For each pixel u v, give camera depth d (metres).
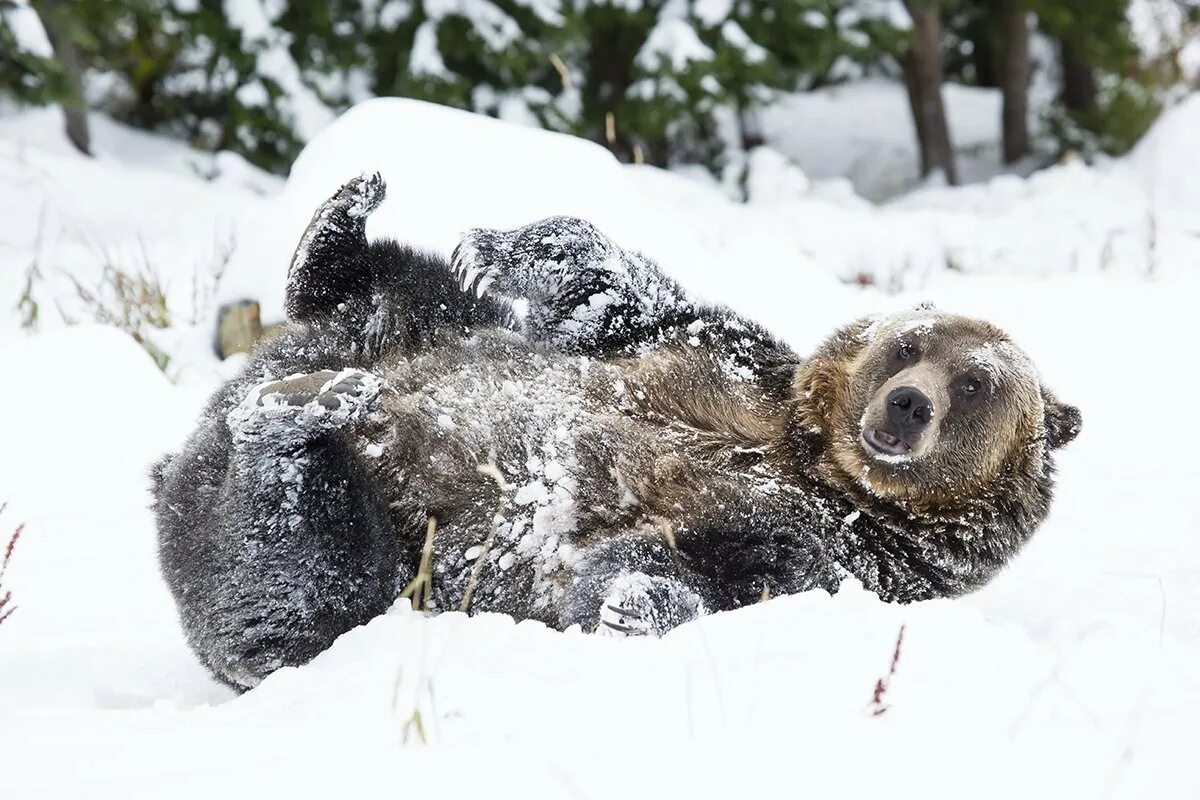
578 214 13.28
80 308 16.39
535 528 7.98
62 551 10.11
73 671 8.16
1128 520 10.84
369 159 13.61
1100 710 5.64
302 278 8.99
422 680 5.91
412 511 8.09
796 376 8.79
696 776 4.97
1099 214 24.59
